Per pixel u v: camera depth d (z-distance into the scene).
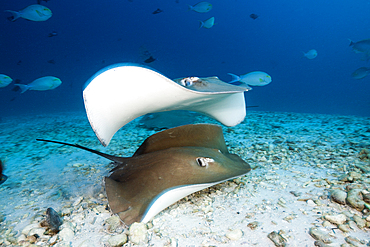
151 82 2.01
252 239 1.68
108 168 3.53
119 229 1.88
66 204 2.42
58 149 4.90
